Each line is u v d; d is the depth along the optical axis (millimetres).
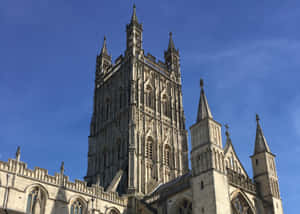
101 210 83812
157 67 147875
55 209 74688
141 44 145750
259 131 95625
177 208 81938
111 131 132625
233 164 88875
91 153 136375
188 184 80625
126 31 150500
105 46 168000
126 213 89438
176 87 150625
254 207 81625
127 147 119688
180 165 129000
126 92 134000
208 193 73562
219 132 83062
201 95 88125
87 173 132500
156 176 118312
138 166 114500
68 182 79812
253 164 91625
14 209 67812
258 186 87188
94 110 148375
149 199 93250
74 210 78688
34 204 72125
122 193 107938
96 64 163750
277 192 86750
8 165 70688
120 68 143500
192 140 83375
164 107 140000
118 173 112125
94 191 84375
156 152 123562
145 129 125375
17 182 70562
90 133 142125
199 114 85062
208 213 71625
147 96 135500
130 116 123375
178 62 159875
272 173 88562
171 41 164125
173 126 137000
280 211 83938
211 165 75812
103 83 151500
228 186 76188
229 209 73062
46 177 76062
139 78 135625
